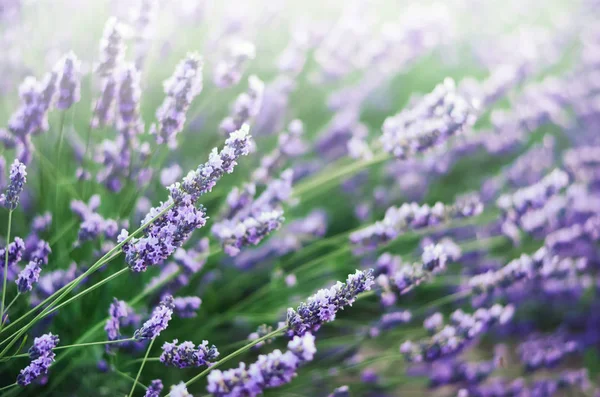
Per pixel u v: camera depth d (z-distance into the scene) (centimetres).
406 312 86
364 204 106
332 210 108
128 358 82
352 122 107
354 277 66
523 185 113
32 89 74
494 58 142
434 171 109
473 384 89
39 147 85
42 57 98
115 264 81
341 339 88
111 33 74
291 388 85
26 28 95
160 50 98
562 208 94
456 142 110
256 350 89
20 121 75
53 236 81
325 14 143
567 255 104
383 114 128
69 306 79
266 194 82
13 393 76
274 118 101
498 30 162
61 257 80
